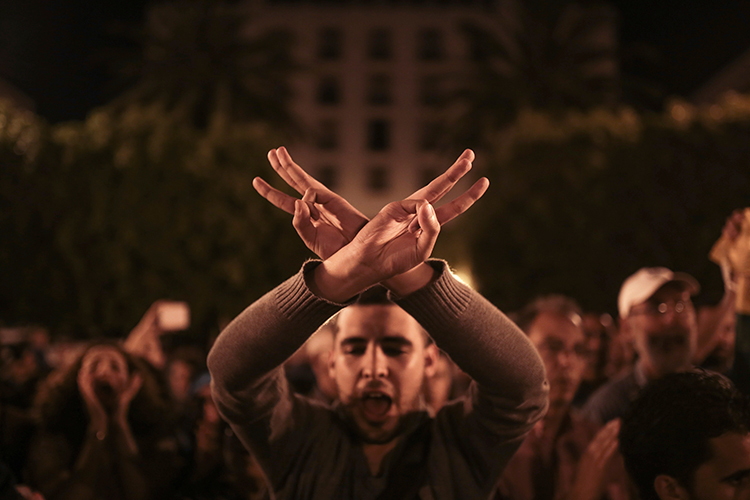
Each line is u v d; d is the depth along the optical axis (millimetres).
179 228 17219
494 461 1414
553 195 18016
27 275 17203
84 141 17578
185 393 4793
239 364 1241
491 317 1244
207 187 17500
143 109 20484
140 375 2451
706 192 18344
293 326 1195
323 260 1210
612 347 3805
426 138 38938
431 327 1233
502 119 22234
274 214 17922
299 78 38812
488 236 18203
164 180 17359
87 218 17281
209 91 21672
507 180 18344
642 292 2430
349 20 39531
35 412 2607
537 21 22906
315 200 1186
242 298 17547
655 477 1196
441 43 39625
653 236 18000
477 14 39594
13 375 6176
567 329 2168
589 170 18047
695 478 1153
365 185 38562
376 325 1470
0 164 17156
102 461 2277
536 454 2105
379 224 1119
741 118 18859
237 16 22328
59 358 6785
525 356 1271
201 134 18422
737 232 2215
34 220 17312
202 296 17281
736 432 1147
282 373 1427
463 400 1543
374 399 1464
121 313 17109
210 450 2465
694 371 1271
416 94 39188
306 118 38688
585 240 17812
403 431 1498
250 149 18078
